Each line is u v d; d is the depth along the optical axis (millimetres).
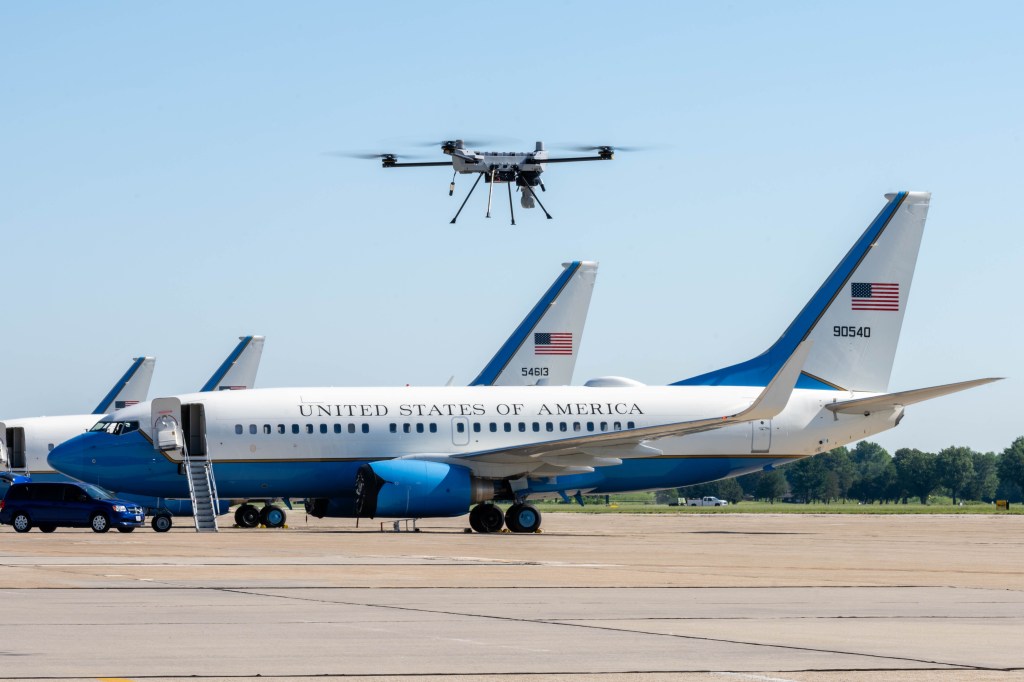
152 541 80375
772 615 39125
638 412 106500
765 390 94125
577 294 135125
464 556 66500
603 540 89125
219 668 27766
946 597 45875
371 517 97750
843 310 111125
